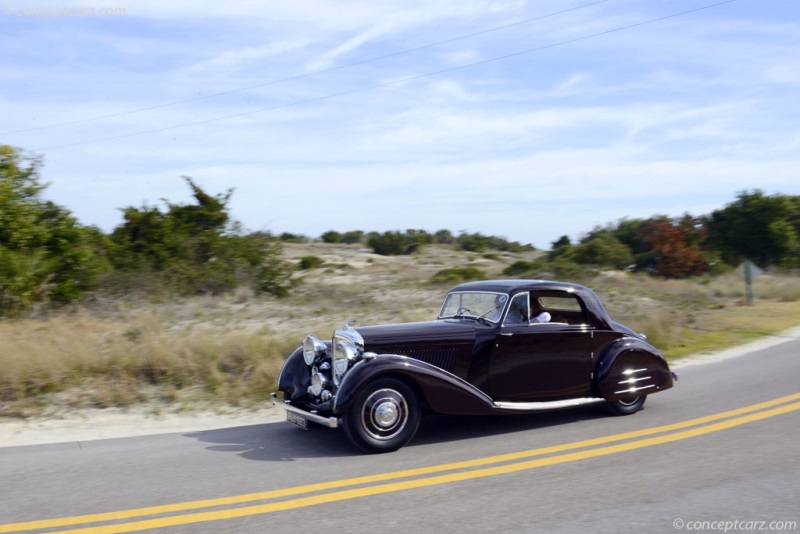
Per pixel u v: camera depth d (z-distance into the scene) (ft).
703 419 26.78
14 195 58.44
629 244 150.71
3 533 15.76
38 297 57.21
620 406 27.96
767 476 19.40
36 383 31.71
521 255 186.70
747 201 130.72
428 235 224.94
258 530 15.87
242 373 34.91
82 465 21.54
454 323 26.43
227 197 80.53
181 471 20.83
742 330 57.72
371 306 66.95
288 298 72.43
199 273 71.00
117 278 65.92
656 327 51.24
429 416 28.45
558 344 26.58
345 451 23.21
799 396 30.66
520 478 19.63
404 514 16.80
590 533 15.42
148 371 34.53
